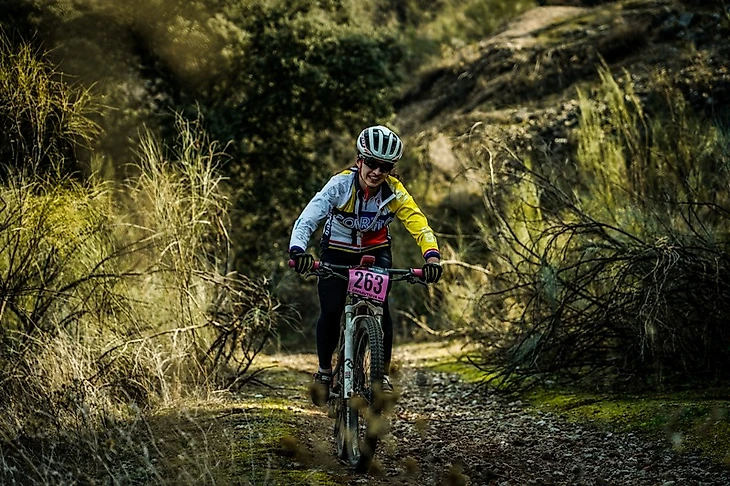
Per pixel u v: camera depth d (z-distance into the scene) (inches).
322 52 754.8
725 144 397.4
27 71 352.8
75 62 605.9
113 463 241.8
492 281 467.2
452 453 284.5
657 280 350.0
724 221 384.2
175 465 238.8
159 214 381.4
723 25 748.6
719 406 302.7
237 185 732.7
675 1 890.1
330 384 274.4
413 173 815.1
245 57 724.7
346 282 264.8
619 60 872.3
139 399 323.6
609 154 432.1
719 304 351.3
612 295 380.8
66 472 231.1
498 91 932.6
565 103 828.0
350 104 778.8
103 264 358.9
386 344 259.4
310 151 776.9
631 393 355.3
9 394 286.0
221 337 374.6
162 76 691.4
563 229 388.5
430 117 987.3
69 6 609.9
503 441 302.7
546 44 961.5
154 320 367.9
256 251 729.0
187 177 406.0
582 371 397.1
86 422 265.6
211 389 357.1
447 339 578.2
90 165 403.5
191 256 384.5
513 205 454.3
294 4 764.0
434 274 254.7
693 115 454.6
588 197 438.0
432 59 1104.2
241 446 271.7
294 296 695.1
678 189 407.5
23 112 351.9
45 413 265.1
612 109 450.6
